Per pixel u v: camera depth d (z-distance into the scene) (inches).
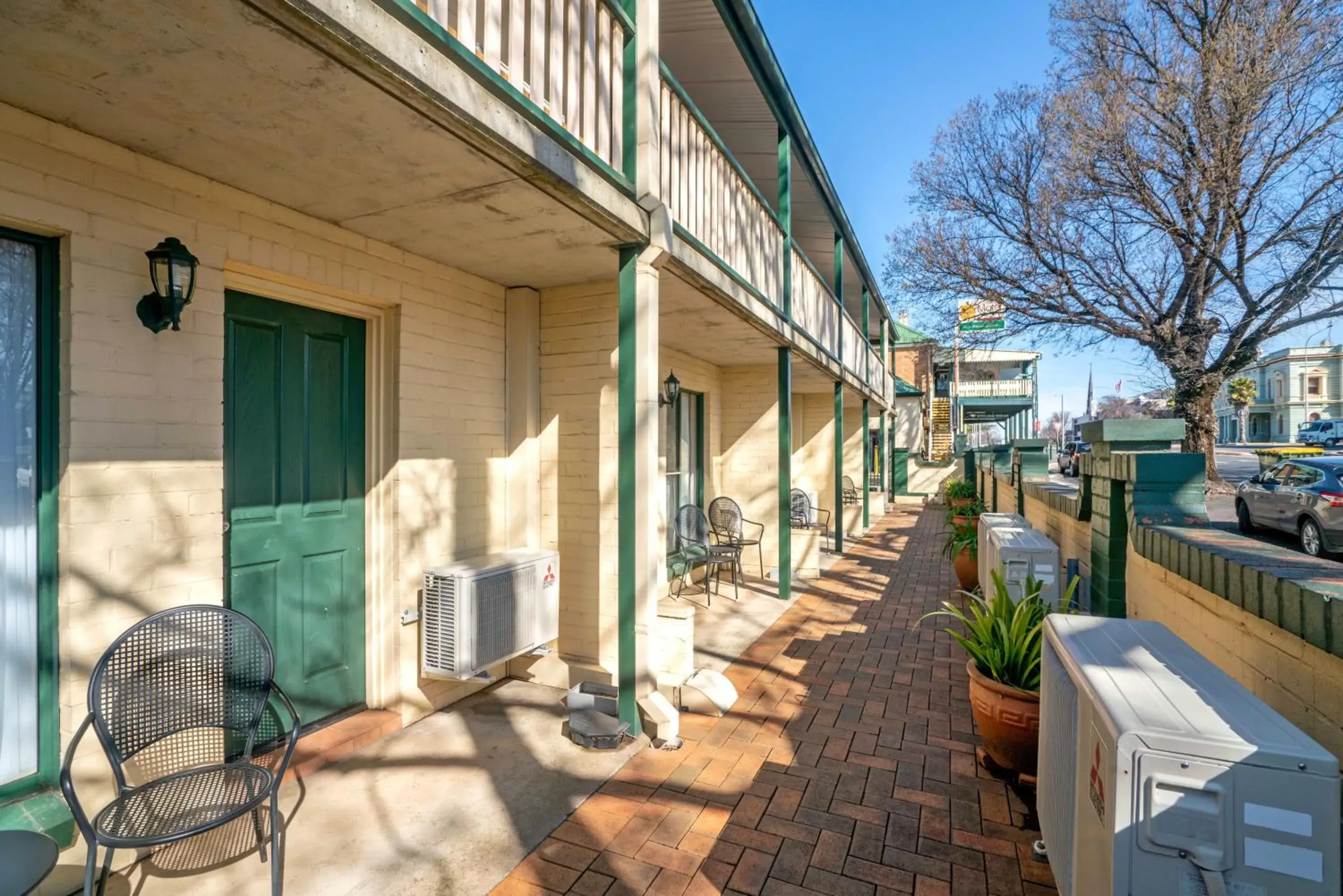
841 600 263.9
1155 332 554.9
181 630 94.3
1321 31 429.1
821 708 154.8
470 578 139.9
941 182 623.5
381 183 106.5
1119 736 56.9
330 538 136.6
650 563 141.3
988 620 125.2
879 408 596.1
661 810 111.3
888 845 101.9
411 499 144.2
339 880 92.7
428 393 148.9
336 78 75.7
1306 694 73.5
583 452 172.1
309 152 95.4
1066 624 88.4
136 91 78.6
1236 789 53.7
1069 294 574.9
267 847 99.6
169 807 81.0
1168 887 55.4
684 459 292.5
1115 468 138.7
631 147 134.3
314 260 122.6
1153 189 508.4
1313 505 346.3
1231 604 91.2
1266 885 53.2
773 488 319.6
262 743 122.7
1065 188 525.3
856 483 547.8
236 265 111.7
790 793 116.8
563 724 144.9
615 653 167.3
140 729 89.7
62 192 87.9
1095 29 508.7
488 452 168.2
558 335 174.9
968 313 632.4
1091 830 65.7
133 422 95.7
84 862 89.5
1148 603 126.0
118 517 93.9
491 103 90.3
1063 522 198.1
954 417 960.9
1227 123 456.1
